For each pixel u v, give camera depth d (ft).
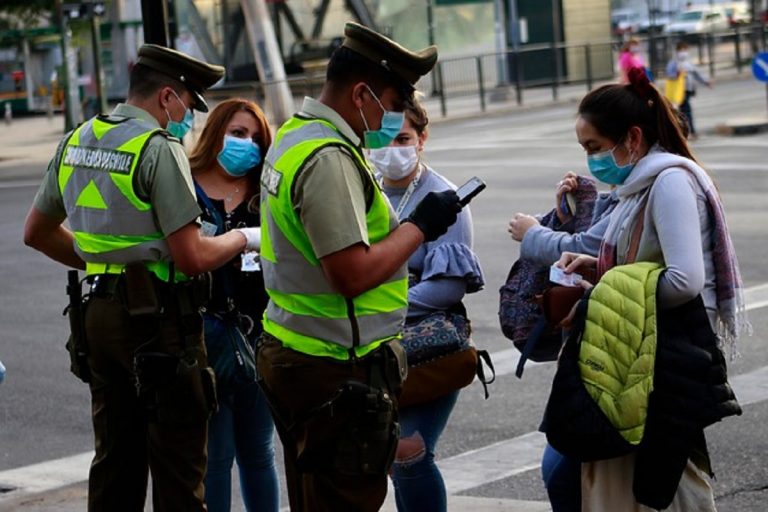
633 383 26.76
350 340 26.55
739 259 80.53
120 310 31.40
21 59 278.05
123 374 32.50
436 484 33.42
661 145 28.55
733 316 28.32
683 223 27.14
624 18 424.05
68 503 43.57
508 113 219.00
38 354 66.59
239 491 44.39
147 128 31.55
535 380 56.29
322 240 25.58
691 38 276.82
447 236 32.91
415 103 32.99
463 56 253.24
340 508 26.94
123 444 33.04
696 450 28.19
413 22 244.63
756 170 123.65
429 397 32.32
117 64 248.93
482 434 49.16
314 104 26.86
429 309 32.81
